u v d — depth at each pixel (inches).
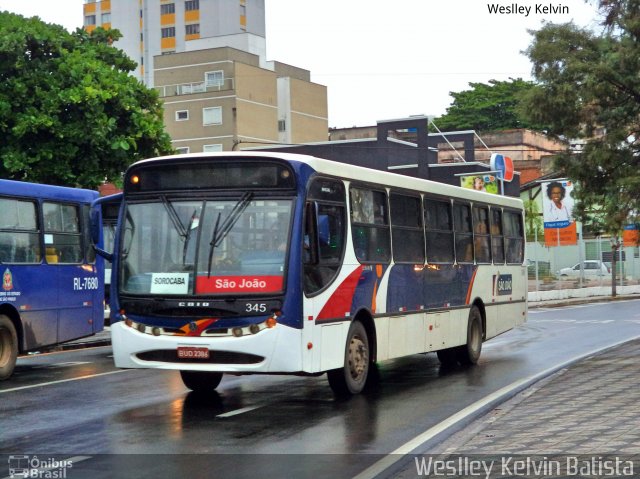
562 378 656.4
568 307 1953.7
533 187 3021.7
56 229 784.3
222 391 636.7
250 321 530.9
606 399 542.9
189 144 3786.9
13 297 722.2
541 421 472.4
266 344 527.8
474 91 4111.7
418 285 706.8
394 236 671.8
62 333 784.9
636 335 1143.0
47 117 1161.4
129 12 5078.7
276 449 428.8
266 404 573.9
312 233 549.0
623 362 753.6
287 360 530.9
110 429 483.8
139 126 1233.4
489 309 858.8
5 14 1228.5
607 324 1362.0
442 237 759.7
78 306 808.9
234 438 457.1
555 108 860.6
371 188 641.0
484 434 441.4
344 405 569.0
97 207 598.5
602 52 858.1
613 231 908.6
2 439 457.1
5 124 1165.7
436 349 737.0
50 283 769.6
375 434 467.5
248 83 3789.4
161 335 542.6
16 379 715.4
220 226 544.1
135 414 534.0
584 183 893.8
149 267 551.2
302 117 4067.4
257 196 545.3
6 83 1178.0
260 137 3828.7
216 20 4950.8
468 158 3100.4
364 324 630.5
